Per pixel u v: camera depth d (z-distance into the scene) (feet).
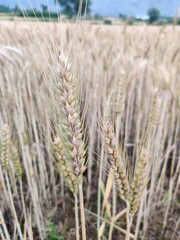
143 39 2.69
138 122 1.37
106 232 1.14
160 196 1.27
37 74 1.13
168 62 1.87
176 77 1.62
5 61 1.12
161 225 1.21
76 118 0.50
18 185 1.31
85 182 1.43
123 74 0.93
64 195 1.36
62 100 0.49
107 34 3.19
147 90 1.64
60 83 0.49
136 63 1.84
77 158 0.52
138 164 0.56
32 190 1.04
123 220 1.20
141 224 1.20
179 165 1.20
